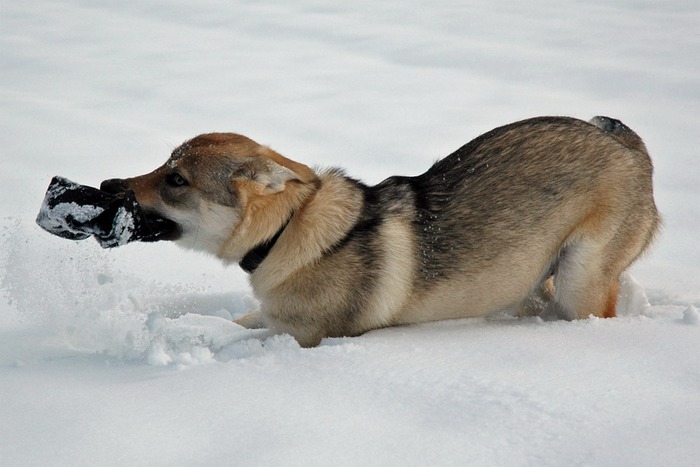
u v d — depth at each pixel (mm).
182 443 6676
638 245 11344
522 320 10953
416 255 10359
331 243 10039
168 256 13922
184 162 9984
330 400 7441
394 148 19406
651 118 21453
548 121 11195
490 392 7488
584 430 6762
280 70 27219
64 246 12977
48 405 7418
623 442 6559
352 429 6855
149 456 6453
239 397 7559
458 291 10570
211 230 10141
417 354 8695
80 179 16656
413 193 10672
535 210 10656
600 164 10883
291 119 21766
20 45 29797
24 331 9992
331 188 10352
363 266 10133
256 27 34094
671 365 8219
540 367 8195
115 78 25750
